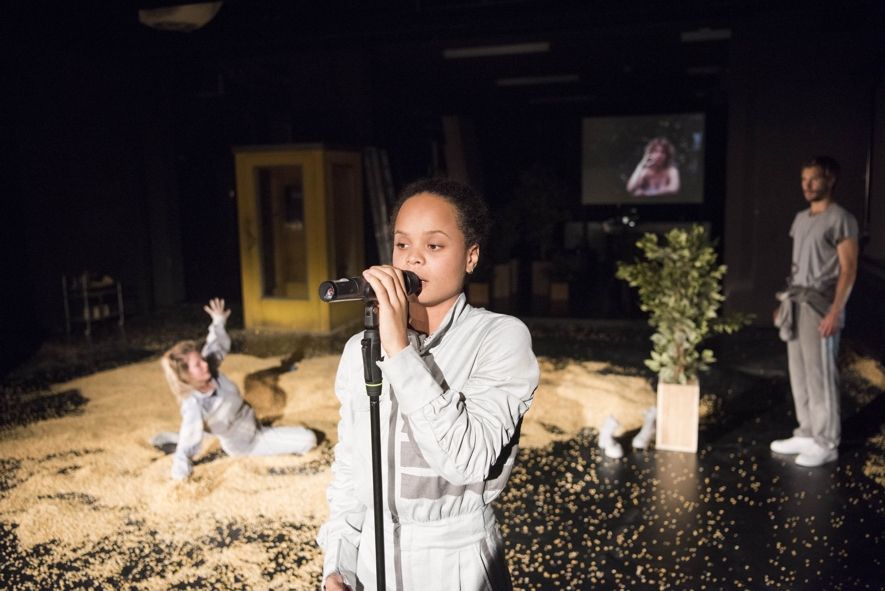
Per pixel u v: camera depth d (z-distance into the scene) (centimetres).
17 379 598
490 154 1481
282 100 1013
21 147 761
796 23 721
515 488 364
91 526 328
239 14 715
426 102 1171
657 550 300
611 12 635
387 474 127
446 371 126
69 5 635
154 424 470
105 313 823
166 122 938
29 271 770
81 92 837
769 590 269
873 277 587
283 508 342
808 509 333
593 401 498
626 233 1323
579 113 1448
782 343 676
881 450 402
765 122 743
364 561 134
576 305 913
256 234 772
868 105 715
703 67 1087
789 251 748
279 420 470
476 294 956
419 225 121
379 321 110
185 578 284
